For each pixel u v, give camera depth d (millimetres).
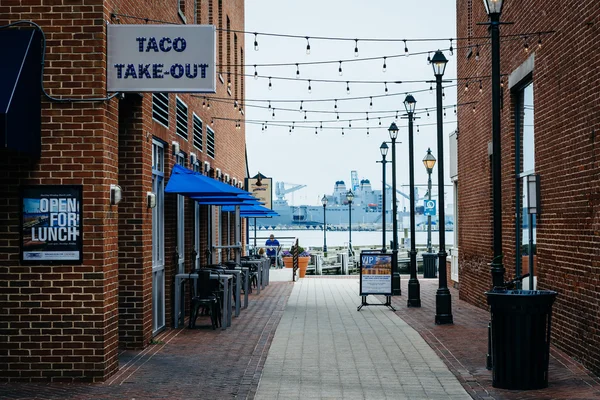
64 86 11391
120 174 14164
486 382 11328
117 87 11648
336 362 13102
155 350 14211
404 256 57469
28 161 11359
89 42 11430
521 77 17016
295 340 15617
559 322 14117
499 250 12336
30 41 11164
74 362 11312
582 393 10547
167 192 16562
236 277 20062
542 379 10891
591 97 12289
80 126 11367
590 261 12352
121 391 10703
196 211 22422
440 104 19828
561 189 13938
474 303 23719
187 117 20297
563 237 13805
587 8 12438
